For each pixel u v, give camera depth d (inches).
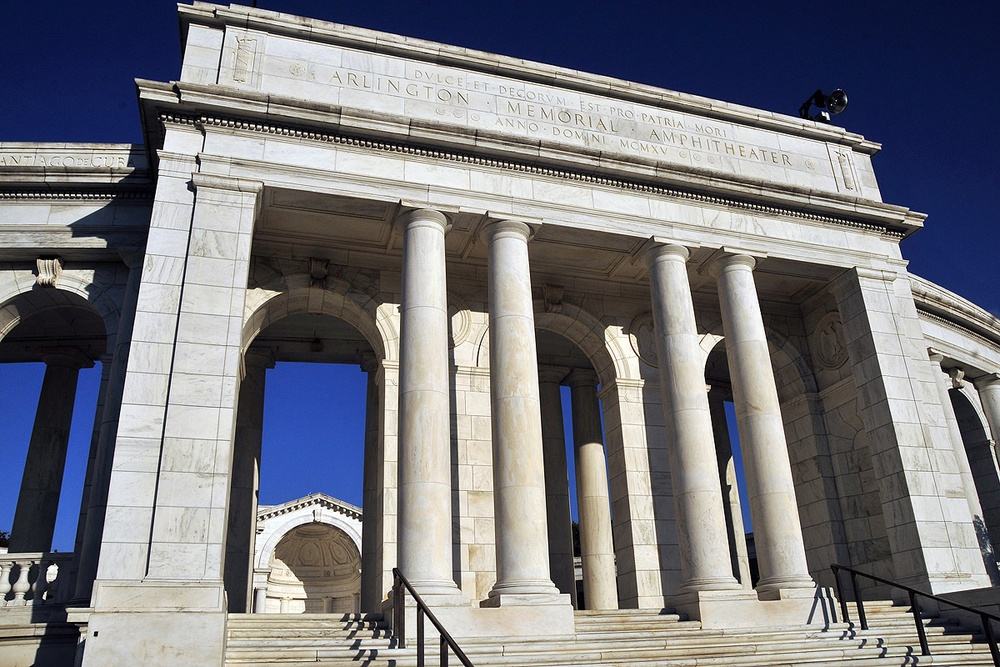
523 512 819.4
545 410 1360.7
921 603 928.9
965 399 1494.8
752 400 979.9
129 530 697.6
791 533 914.7
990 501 1459.2
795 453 1230.9
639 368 1147.3
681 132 1117.7
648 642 745.6
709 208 1058.1
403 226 932.6
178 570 688.4
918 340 1099.3
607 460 1133.7
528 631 756.6
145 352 767.1
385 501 956.0
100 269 1022.4
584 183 1004.6
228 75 928.9
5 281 1000.9
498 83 1051.3
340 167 906.7
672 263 1008.2
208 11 954.1
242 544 1127.0
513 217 947.3
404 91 999.0
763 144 1163.3
